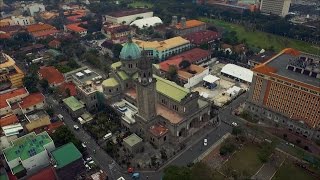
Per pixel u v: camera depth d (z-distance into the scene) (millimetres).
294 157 141125
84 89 183875
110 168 136125
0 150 141625
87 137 158125
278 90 159375
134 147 144125
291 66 164500
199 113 161250
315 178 128125
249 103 176375
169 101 159375
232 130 157875
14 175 127062
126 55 174875
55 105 190125
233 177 126500
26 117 164125
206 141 151750
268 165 136000
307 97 148500
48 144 135875
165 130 149875
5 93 185500
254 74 167375
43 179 122000
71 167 124812
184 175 115875
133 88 183750
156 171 134000
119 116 170500
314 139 152625
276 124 166125
